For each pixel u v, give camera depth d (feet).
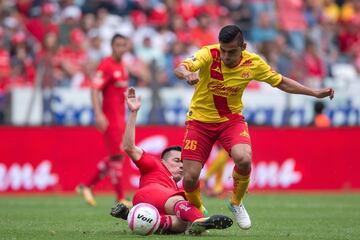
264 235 98.22
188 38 258.98
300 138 218.79
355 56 280.31
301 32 283.38
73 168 208.74
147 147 210.18
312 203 168.35
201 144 96.27
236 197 97.19
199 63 93.56
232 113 96.94
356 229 109.19
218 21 270.05
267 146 216.95
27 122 207.92
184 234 94.32
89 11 272.31
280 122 221.25
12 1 269.23
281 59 240.32
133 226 92.27
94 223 116.16
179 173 101.71
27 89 208.33
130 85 229.45
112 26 259.19
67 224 114.42
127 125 98.84
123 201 160.45
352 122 226.99
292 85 98.32
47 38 234.17
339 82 228.43
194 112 97.60
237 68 95.71
